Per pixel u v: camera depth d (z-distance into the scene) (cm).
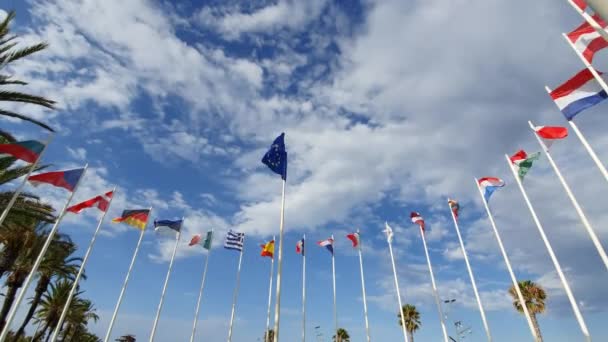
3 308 3028
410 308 5894
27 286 1661
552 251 1678
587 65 1314
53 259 3316
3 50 1628
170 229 2897
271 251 4144
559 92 1438
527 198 1834
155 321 3034
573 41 1355
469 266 2248
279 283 1419
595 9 499
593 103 1353
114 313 2578
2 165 1916
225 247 3447
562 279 1596
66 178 1817
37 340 4881
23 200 2191
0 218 1417
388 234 3053
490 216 2056
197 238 3434
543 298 4234
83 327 6600
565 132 1691
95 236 2253
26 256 3070
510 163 1950
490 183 2114
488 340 2036
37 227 2998
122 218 2619
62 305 4697
